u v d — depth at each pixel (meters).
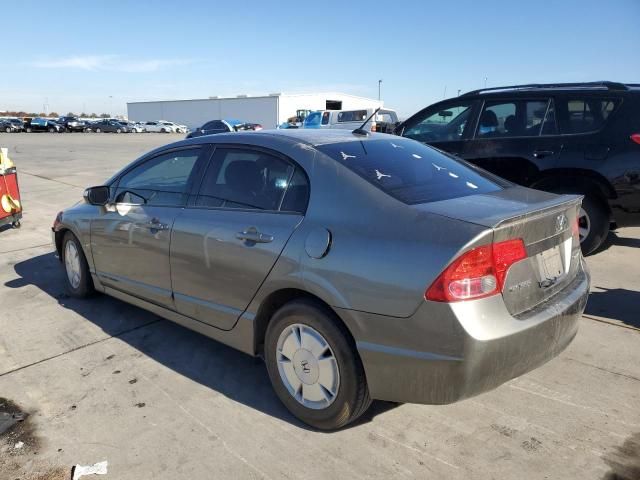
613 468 2.49
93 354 3.75
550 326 2.49
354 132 3.49
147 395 3.20
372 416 2.94
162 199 3.72
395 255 2.37
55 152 24.17
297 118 53.28
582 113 5.61
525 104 5.96
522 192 3.07
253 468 2.54
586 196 5.58
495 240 2.28
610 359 3.52
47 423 2.92
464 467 2.51
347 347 2.56
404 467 2.52
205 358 3.68
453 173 3.20
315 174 2.86
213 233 3.17
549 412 2.94
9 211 7.55
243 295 3.04
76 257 4.70
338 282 2.52
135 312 4.52
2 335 4.09
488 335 2.24
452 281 2.22
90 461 2.60
